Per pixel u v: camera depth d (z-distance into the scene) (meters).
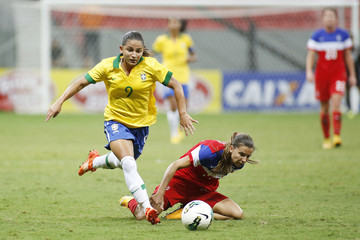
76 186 25.89
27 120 59.81
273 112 67.44
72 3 62.25
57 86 63.78
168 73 19.08
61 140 44.28
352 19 62.91
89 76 18.94
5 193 23.81
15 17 73.50
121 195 23.73
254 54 75.94
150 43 74.19
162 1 62.47
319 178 28.25
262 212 20.30
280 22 76.69
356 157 35.50
